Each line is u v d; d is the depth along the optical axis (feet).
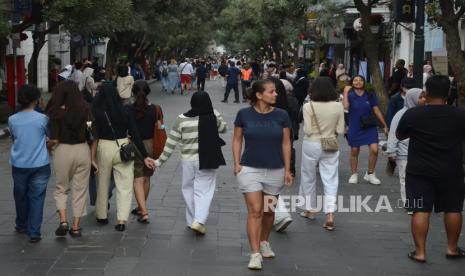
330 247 24.61
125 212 26.17
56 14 57.47
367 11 55.77
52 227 26.63
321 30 99.25
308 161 27.99
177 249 23.75
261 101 21.90
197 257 22.81
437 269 22.16
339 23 92.17
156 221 27.86
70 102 24.58
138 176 27.63
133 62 144.36
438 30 74.59
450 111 22.17
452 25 41.22
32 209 24.32
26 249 23.52
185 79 124.88
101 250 23.48
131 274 20.86
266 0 114.62
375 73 55.62
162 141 28.32
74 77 61.72
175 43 191.52
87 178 25.41
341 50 127.13
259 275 21.02
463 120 22.15
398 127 22.95
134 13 96.43
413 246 24.91
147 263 22.04
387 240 25.70
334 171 27.68
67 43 129.90
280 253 23.66
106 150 26.22
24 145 24.17
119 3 64.44
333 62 122.21
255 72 117.29
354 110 36.52
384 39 86.84
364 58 93.86
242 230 26.55
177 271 21.24
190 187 26.53
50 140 24.66
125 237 25.25
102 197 26.94
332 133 27.68
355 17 92.73
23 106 24.48
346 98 36.73
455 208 22.88
